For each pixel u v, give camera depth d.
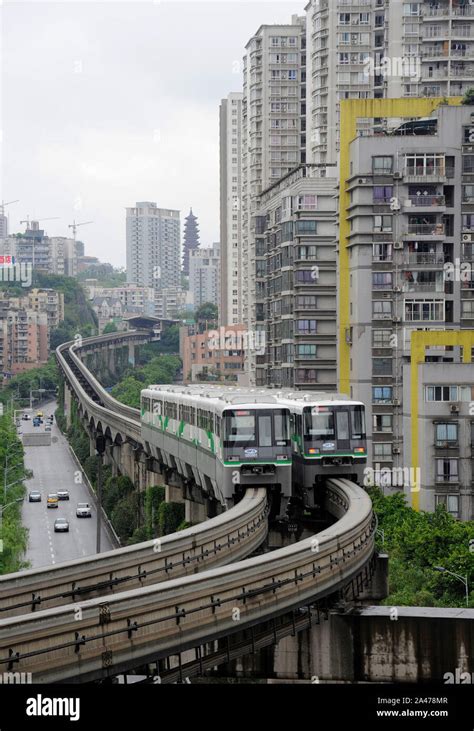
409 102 134.25
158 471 120.56
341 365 132.38
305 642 52.34
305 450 71.62
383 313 127.38
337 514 66.75
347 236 129.88
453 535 88.19
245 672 52.41
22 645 35.75
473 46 192.38
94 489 178.88
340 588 51.03
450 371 108.12
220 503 76.56
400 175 126.25
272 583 45.03
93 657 37.38
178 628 40.50
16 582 44.97
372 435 127.38
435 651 51.69
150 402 119.06
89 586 46.53
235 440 68.00
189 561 50.19
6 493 158.62
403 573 83.12
